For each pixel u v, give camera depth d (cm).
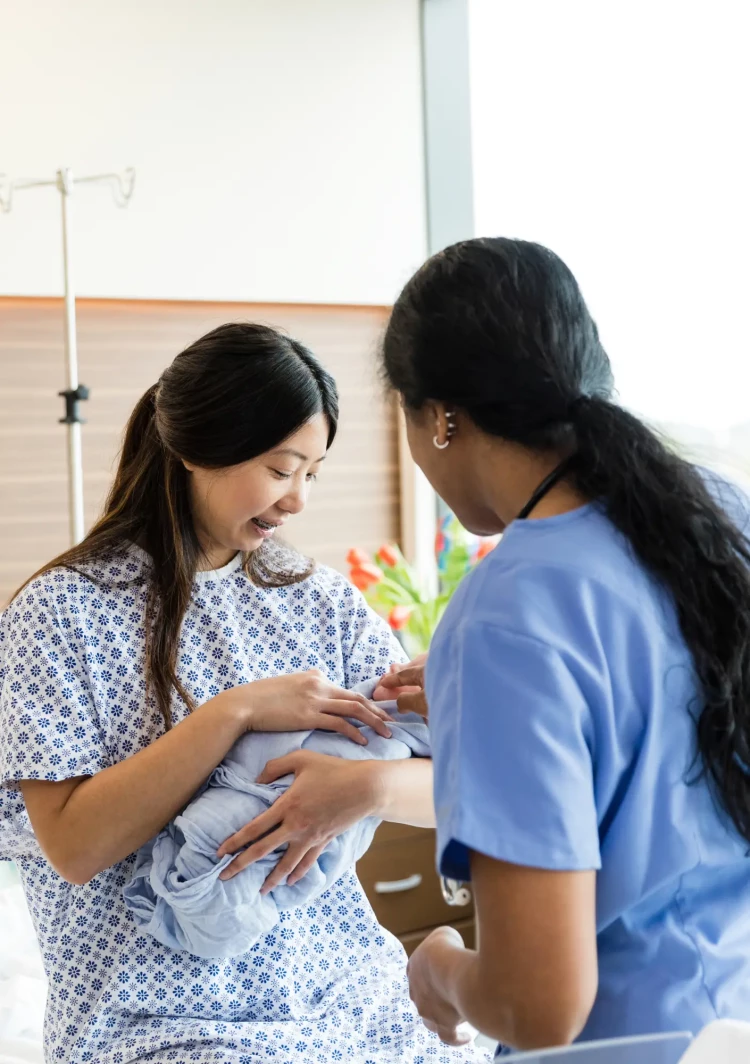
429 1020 100
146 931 131
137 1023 131
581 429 90
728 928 90
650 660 86
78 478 252
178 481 145
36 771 130
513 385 90
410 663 148
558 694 82
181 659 144
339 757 134
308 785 129
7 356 279
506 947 80
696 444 100
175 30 292
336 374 320
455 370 91
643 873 87
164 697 139
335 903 145
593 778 85
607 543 89
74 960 134
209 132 297
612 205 290
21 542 280
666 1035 82
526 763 81
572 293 92
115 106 285
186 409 136
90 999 133
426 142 328
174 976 132
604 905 87
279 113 306
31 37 275
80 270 282
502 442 93
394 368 96
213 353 136
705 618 87
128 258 287
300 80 309
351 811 129
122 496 150
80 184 281
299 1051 130
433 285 93
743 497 98
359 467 326
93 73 282
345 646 158
